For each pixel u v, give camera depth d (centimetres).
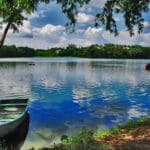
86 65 10475
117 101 2880
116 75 6138
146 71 7538
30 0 1035
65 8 1202
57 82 4641
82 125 1867
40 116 2153
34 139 1537
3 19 1065
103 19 1338
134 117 2130
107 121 1992
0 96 3192
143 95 3303
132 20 1327
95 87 4022
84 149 855
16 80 4888
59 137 1574
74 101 2861
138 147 968
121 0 1320
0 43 1084
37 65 10162
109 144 975
